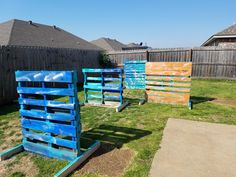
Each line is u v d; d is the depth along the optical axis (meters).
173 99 5.95
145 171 2.53
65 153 2.86
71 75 2.65
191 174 2.45
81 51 10.99
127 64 9.13
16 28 12.58
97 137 3.63
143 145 3.25
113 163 2.75
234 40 13.19
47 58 8.34
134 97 7.16
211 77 11.32
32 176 2.51
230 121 4.31
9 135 3.84
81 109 5.64
